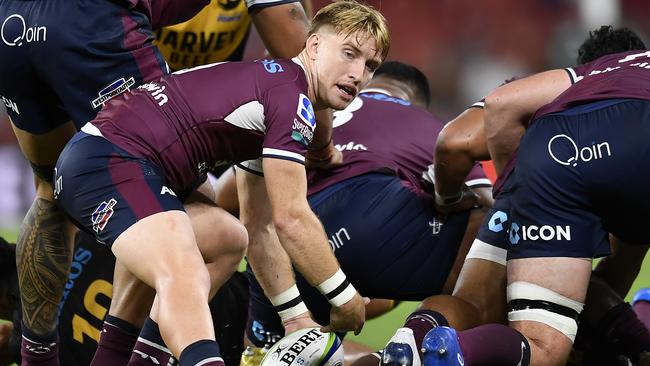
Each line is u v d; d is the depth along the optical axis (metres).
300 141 11.91
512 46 52.75
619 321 14.86
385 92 18.23
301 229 11.69
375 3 14.72
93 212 11.57
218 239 12.82
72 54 12.87
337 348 12.65
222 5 17.78
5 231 34.25
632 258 15.82
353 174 16.19
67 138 13.98
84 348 15.17
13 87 13.37
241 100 12.09
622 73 12.94
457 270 16.03
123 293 13.02
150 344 12.18
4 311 15.97
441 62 53.06
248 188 13.82
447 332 11.45
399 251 16.00
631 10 51.56
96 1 12.95
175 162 12.12
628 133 12.28
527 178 12.84
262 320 15.77
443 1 53.25
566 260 12.66
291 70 12.38
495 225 13.91
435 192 15.74
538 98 13.48
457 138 14.89
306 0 15.89
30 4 13.06
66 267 14.63
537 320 12.67
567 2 52.47
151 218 11.33
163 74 13.28
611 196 12.46
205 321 10.60
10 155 39.50
